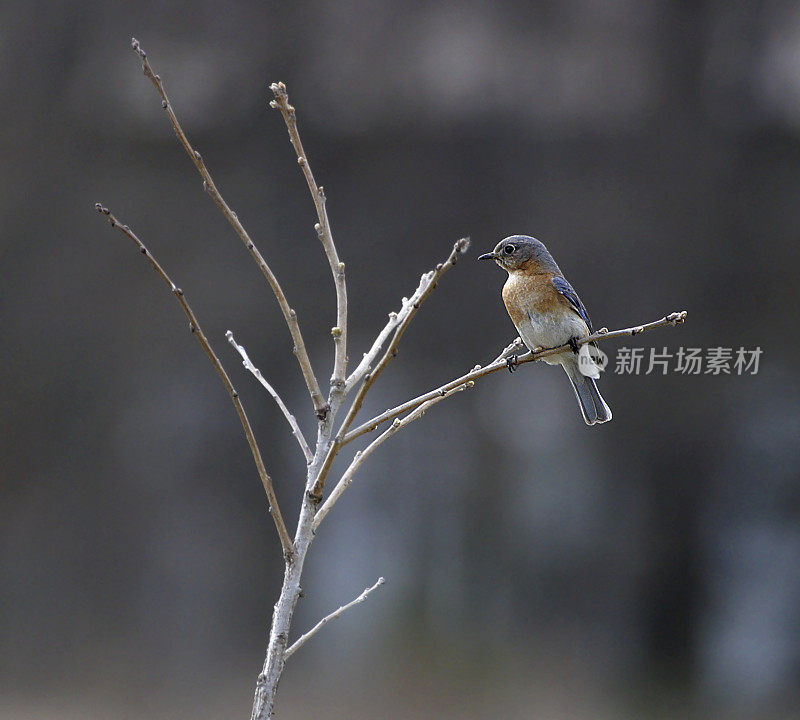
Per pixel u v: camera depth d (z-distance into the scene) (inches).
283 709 596.1
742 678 615.2
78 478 636.1
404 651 620.7
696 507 616.4
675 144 611.5
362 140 621.0
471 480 640.4
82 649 627.5
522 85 609.9
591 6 603.5
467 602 636.7
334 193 625.0
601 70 609.9
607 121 613.0
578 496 631.8
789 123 606.2
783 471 611.5
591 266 614.2
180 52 621.3
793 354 606.9
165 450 641.6
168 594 638.5
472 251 620.1
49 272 627.5
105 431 636.7
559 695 601.3
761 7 596.4
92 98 621.0
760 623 616.7
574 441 628.7
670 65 607.2
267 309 633.6
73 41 613.9
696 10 601.0
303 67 617.3
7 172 616.4
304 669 631.8
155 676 617.0
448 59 612.4
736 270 609.9
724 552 618.2
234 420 641.0
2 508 628.4
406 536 647.1
